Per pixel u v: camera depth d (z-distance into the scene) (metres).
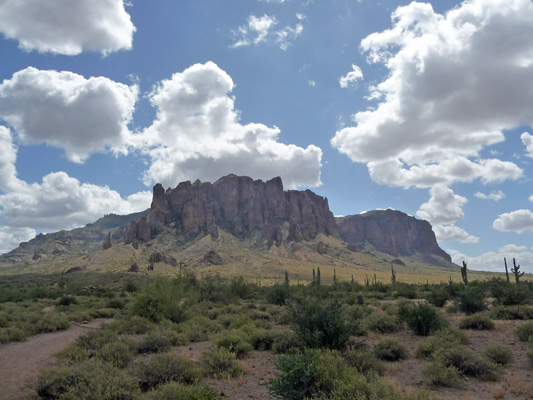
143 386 8.68
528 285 40.47
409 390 8.13
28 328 18.97
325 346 11.76
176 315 22.62
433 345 11.97
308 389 7.20
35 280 131.50
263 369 10.80
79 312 27.53
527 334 14.09
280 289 39.75
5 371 10.78
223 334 14.96
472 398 7.77
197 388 7.00
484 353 11.16
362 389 6.49
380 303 33.47
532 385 8.61
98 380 7.51
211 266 191.25
